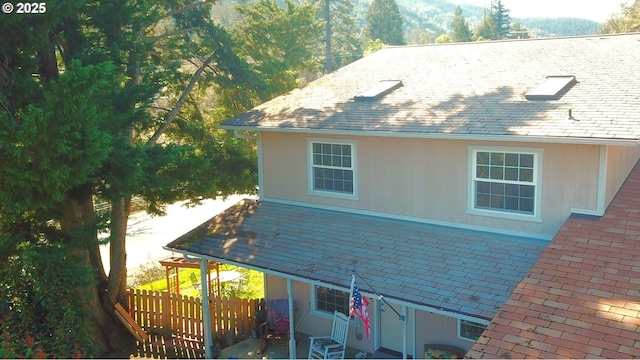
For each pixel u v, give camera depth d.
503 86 15.02
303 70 23.55
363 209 15.52
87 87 10.72
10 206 10.88
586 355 7.66
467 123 13.01
